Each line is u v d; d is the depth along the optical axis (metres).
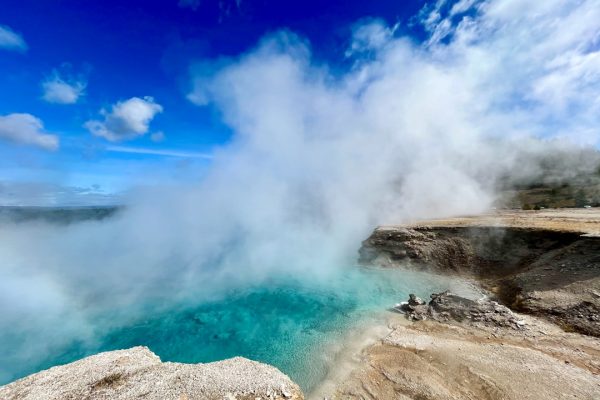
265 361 20.03
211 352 22.98
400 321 23.25
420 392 14.59
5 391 12.77
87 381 13.11
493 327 20.02
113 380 13.20
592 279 21.75
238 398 12.20
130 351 16.50
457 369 15.95
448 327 21.03
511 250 32.47
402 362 17.27
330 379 16.70
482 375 15.17
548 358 16.02
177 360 22.61
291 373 18.02
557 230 30.02
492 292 28.06
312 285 35.78
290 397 12.89
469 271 33.56
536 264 28.06
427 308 24.12
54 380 13.33
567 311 20.09
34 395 12.28
